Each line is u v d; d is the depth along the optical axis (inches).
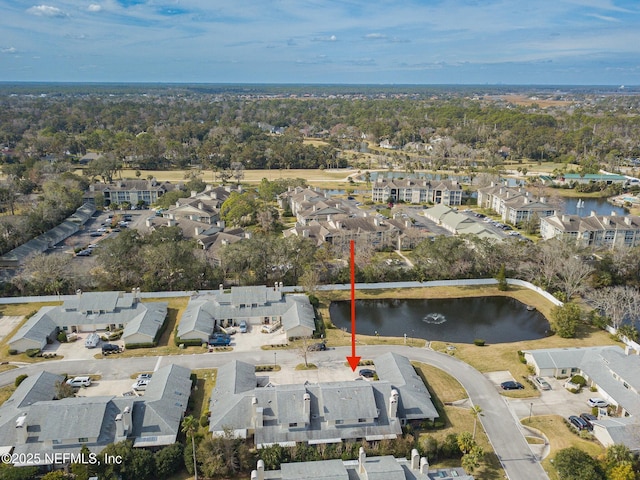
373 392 2854.3
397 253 5920.3
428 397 3021.7
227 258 4761.3
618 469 2340.1
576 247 5019.7
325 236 5767.7
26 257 5177.2
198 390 3186.5
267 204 7780.5
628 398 2965.1
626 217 6259.8
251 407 2790.4
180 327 3870.6
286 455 2551.7
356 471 2349.9
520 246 5221.5
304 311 4099.4
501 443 2733.8
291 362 3526.1
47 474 2345.0
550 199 7706.7
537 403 3093.0
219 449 2480.3
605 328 4072.3
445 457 2620.6
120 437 2583.7
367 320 4313.5
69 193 7386.8
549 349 3501.5
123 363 3501.5
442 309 4564.5
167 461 2466.8
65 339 3774.6
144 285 4655.5
